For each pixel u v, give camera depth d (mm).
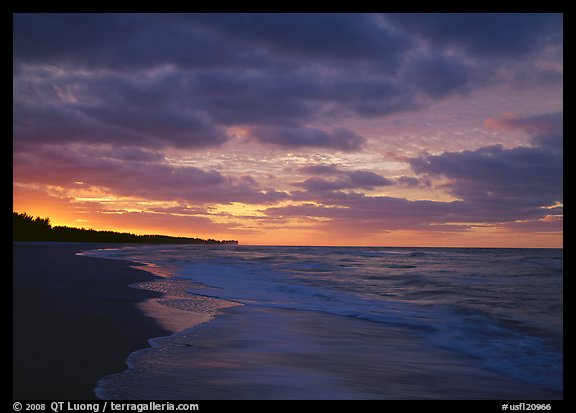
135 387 5230
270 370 6258
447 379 6262
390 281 18672
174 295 13812
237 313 11000
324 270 24594
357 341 8422
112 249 54719
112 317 9414
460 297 13641
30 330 7648
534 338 8430
